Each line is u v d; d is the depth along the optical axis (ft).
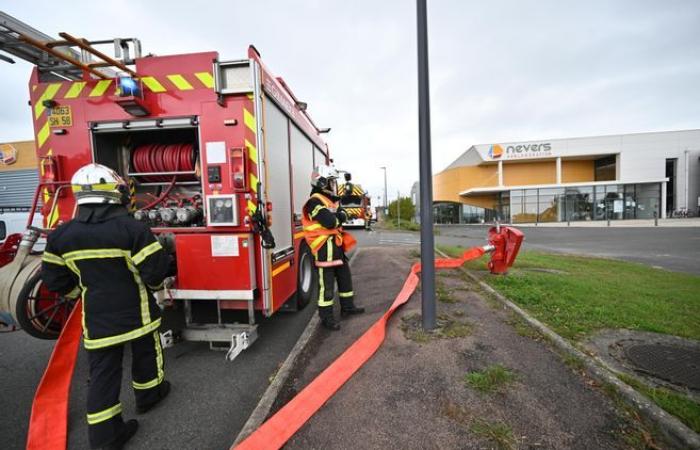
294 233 15.19
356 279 21.88
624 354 9.91
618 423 7.00
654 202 100.99
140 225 7.73
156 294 10.83
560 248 40.52
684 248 38.86
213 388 9.68
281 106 13.00
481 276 19.70
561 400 7.77
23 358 12.36
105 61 10.39
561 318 12.61
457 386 8.39
